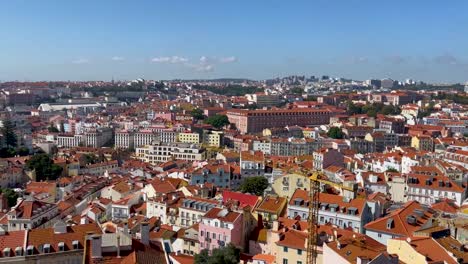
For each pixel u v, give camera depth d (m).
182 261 149.25
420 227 189.75
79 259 153.12
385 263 135.25
